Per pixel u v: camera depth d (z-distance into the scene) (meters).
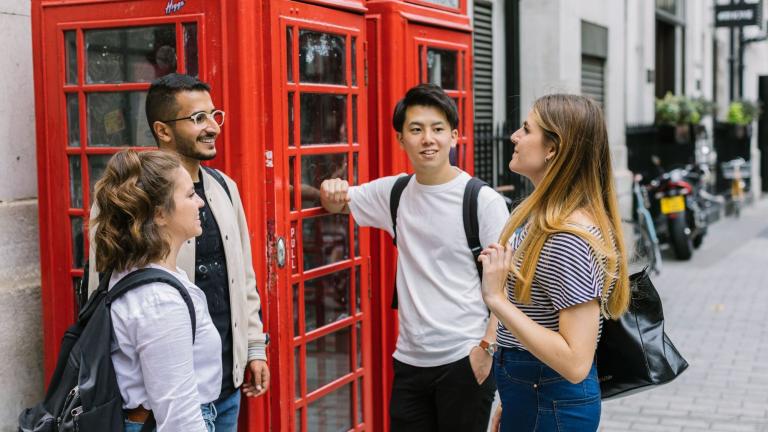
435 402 3.50
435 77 4.48
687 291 9.31
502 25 8.77
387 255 4.19
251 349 3.20
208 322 2.52
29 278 3.91
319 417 3.80
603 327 2.79
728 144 18.05
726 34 19.39
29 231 3.91
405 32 4.16
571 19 9.33
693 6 16.33
